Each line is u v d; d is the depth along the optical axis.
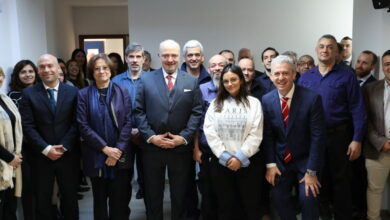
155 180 2.61
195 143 2.79
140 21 4.92
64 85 2.71
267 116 2.45
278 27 4.93
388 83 2.73
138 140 2.77
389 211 3.17
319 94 2.49
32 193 2.89
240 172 2.50
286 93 2.37
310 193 2.32
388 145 2.69
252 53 4.97
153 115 2.55
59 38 6.00
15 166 2.51
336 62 2.87
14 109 2.57
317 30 4.95
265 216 3.16
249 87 3.06
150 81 2.59
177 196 2.65
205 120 2.54
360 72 3.20
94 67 2.58
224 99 2.52
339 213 2.81
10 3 3.40
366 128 2.75
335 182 2.79
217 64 2.82
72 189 2.73
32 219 2.93
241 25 4.93
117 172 2.64
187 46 3.04
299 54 4.98
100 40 7.66
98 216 2.70
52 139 2.62
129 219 3.20
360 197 3.14
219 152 2.44
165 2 4.88
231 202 2.60
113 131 2.59
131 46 3.08
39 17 4.10
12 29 3.44
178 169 2.61
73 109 2.70
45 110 2.60
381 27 3.15
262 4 4.90
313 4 4.90
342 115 2.72
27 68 3.11
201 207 3.06
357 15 3.65
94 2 6.72
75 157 2.74
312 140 2.32
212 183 2.73
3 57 3.23
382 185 2.83
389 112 2.72
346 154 2.76
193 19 4.91
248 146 2.40
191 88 2.60
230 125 2.45
